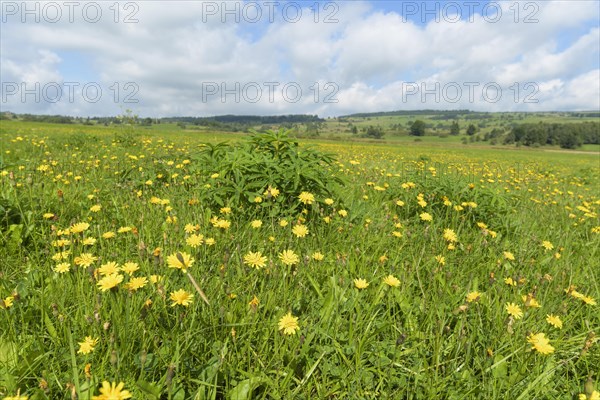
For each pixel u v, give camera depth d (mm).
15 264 2668
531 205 5828
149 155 8602
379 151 20125
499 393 1689
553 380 1879
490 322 2229
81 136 12305
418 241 3463
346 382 1757
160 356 1705
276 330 1841
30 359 1672
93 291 2061
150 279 2021
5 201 3260
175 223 3176
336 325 2045
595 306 2527
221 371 1712
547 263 3266
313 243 3189
